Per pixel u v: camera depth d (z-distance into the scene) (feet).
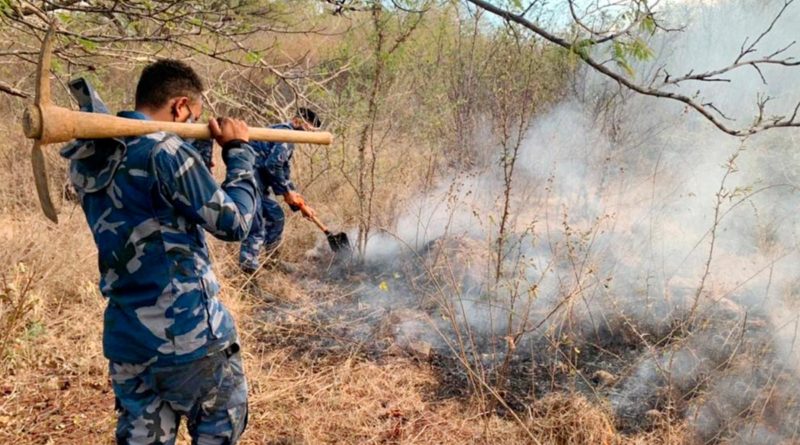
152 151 5.84
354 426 9.70
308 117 15.02
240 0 11.57
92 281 13.24
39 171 5.22
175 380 6.29
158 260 6.03
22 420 9.34
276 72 13.15
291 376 11.10
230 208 6.14
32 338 10.54
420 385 11.02
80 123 5.44
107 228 6.05
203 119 14.46
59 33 9.95
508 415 10.11
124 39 10.93
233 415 6.79
